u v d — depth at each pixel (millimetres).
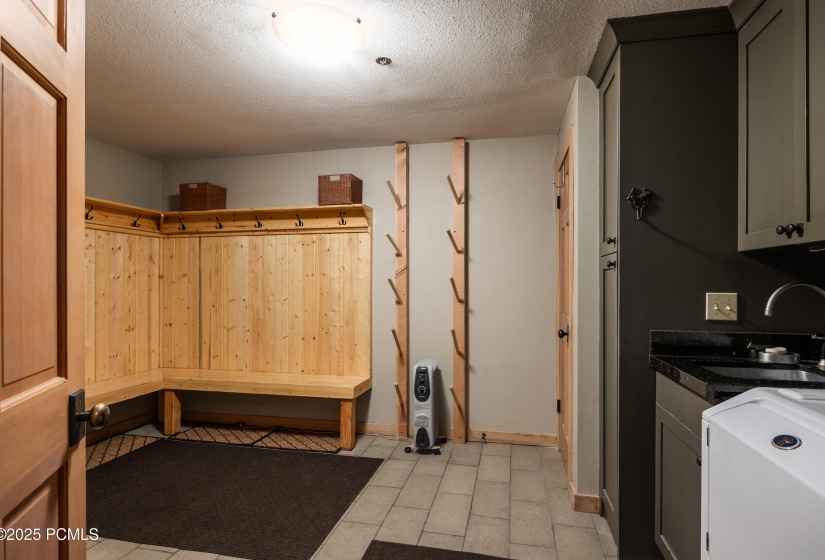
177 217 3846
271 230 3742
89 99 2676
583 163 2373
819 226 1347
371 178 3664
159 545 2045
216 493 2561
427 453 3188
